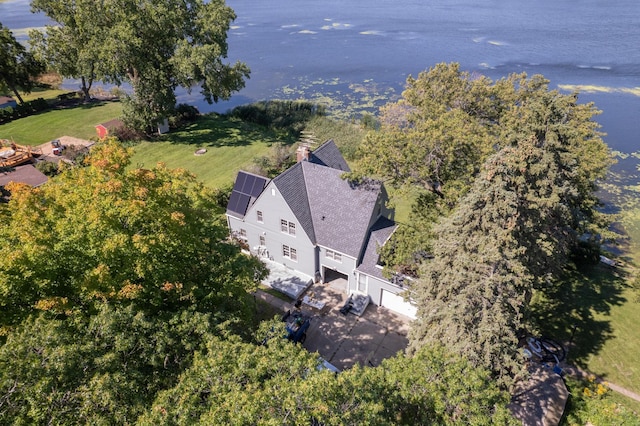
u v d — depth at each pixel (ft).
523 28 401.29
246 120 215.10
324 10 562.66
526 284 63.46
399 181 102.58
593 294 102.58
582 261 111.65
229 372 46.34
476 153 93.30
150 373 52.13
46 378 42.47
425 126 95.76
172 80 191.11
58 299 55.06
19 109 213.46
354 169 100.89
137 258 61.41
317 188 103.50
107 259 60.29
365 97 239.50
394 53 331.77
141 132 190.60
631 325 92.32
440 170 97.55
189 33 190.49
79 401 43.19
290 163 160.66
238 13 559.38
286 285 103.30
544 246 69.41
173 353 54.65
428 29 416.05
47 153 170.71
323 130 191.83
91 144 179.42
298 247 103.19
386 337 90.48
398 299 95.04
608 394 76.38
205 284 71.10
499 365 61.67
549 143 75.92
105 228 60.54
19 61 213.66
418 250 82.79
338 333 91.40
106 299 58.85
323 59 322.55
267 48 361.92
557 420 70.18
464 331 62.18
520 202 65.41
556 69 274.16
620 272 112.06
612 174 156.56
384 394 49.88
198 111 223.92
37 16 518.37
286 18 510.17
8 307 56.49
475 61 298.56
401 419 51.13
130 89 273.33
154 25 174.50
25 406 41.96
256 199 103.91
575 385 78.07
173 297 65.77
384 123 137.18
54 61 206.28
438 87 123.24
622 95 228.43
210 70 176.86
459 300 62.49
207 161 171.53
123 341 49.90
